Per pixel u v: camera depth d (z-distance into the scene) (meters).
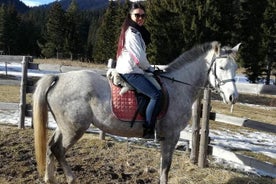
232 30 23.34
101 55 42.06
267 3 25.48
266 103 17.92
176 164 6.67
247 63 24.84
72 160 6.57
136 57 4.76
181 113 5.17
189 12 23.25
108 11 42.81
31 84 8.16
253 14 25.75
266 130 5.89
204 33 22.81
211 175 6.23
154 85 4.94
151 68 5.12
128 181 5.90
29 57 8.14
